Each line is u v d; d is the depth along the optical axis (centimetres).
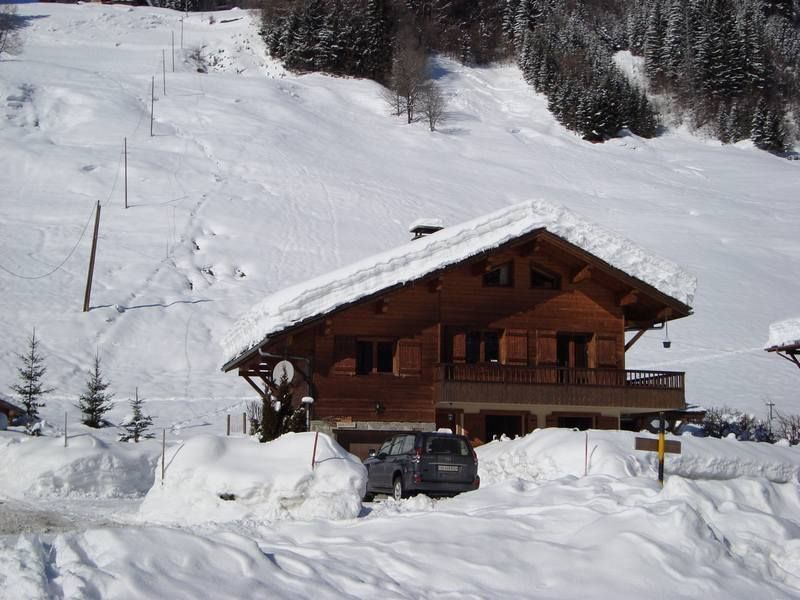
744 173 12294
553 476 2117
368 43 15125
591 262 3222
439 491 2061
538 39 16500
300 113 11594
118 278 6212
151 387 4725
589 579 997
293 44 14775
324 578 927
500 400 3203
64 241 6725
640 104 14725
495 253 3172
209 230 7275
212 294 6194
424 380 3222
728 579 1016
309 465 1565
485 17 17738
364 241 7456
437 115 12638
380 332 3209
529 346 3322
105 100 10331
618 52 18275
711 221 9300
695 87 15800
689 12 16888
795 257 8350
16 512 1700
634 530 1079
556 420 3369
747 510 1229
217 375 5009
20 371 4103
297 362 3209
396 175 9719
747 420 4025
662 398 3341
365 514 1539
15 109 9769
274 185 8556
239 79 12738
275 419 2595
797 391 5216
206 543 882
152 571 820
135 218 7312
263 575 880
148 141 9350
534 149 12288
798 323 3166
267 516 1501
